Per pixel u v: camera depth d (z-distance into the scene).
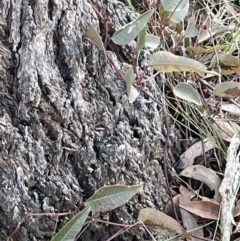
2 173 0.48
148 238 0.56
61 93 0.51
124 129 0.55
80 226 0.46
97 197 0.49
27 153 0.49
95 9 0.53
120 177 0.55
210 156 0.65
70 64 0.51
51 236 0.51
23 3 0.49
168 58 0.51
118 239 0.56
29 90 0.48
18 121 0.49
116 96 0.55
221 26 0.77
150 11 0.50
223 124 0.66
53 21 0.50
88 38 0.51
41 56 0.49
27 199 0.49
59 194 0.51
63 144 0.51
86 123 0.52
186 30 0.68
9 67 0.49
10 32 0.48
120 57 0.58
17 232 0.50
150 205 0.57
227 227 0.56
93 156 0.53
